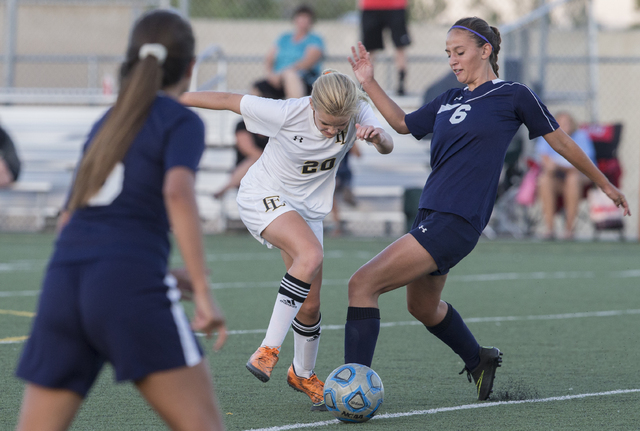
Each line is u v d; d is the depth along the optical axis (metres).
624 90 70.88
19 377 8.44
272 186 15.84
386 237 52.81
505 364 18.69
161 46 9.00
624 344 21.22
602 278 35.56
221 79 55.81
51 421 8.41
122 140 8.52
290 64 47.09
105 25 65.69
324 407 14.48
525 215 53.44
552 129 14.64
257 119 15.26
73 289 8.31
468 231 14.34
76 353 8.38
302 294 14.34
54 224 54.59
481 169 14.43
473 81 15.15
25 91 58.16
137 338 8.15
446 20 72.50
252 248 45.88
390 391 16.00
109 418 13.48
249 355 19.30
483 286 32.94
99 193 8.55
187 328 8.53
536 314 26.27
